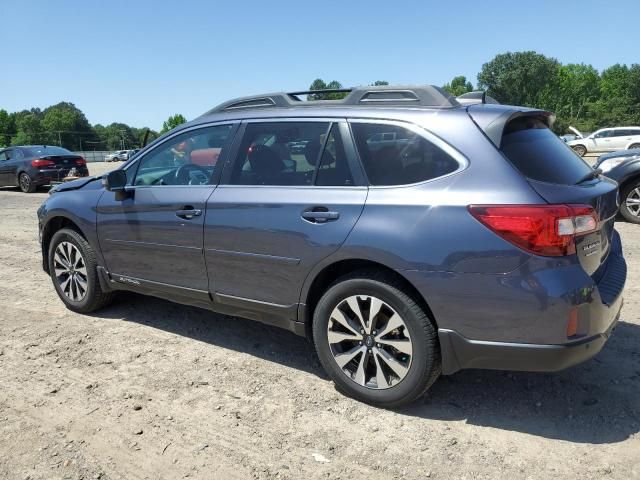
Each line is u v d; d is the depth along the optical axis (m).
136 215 4.39
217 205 3.87
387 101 3.50
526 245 2.82
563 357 2.86
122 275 4.65
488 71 98.69
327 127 3.57
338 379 3.49
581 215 2.89
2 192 17.42
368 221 3.20
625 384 3.59
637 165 8.63
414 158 3.22
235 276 3.84
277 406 3.43
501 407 3.38
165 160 4.41
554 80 97.12
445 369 3.11
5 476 2.79
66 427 3.22
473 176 3.01
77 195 4.97
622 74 100.62
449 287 2.98
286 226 3.51
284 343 4.40
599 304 2.94
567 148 3.57
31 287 6.02
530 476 2.73
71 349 4.31
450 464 2.85
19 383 3.76
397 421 3.25
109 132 164.12
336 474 2.79
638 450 2.91
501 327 2.91
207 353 4.22
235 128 4.02
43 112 174.25
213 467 2.85
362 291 3.29
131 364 4.04
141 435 3.14
